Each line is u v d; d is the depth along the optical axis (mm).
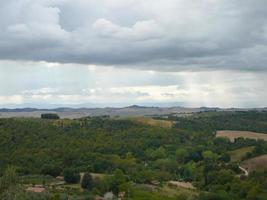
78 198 136625
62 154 186500
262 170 168500
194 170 184000
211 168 175500
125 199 141625
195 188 161750
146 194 144500
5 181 117938
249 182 144750
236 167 174375
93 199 138625
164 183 167250
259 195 132625
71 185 157875
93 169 176750
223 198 136875
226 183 152125
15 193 115062
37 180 157000
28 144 193625
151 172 174000
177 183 170125
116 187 152250
